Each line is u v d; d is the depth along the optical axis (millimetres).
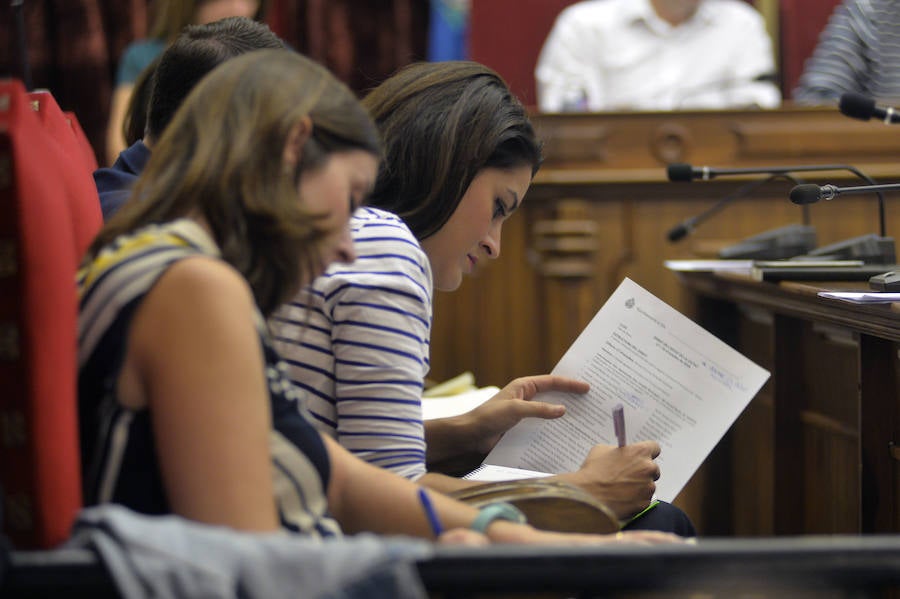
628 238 7996
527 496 2752
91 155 4617
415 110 3582
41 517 2043
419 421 3082
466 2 11516
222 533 1862
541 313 8070
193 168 2354
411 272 3139
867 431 4082
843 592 1838
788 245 5672
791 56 10906
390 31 11867
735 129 7938
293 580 1793
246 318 2191
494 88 3652
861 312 3818
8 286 2010
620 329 3848
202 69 3857
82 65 10945
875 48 8398
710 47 9516
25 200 2014
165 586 1770
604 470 3332
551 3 10664
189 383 2129
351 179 2445
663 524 3379
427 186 3549
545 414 3723
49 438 2049
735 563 1812
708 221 7980
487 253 3703
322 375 3105
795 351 5188
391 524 2654
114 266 2244
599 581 1810
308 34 11797
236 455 2109
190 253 2242
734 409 3689
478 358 8109
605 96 9555
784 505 5215
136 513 2221
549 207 7996
